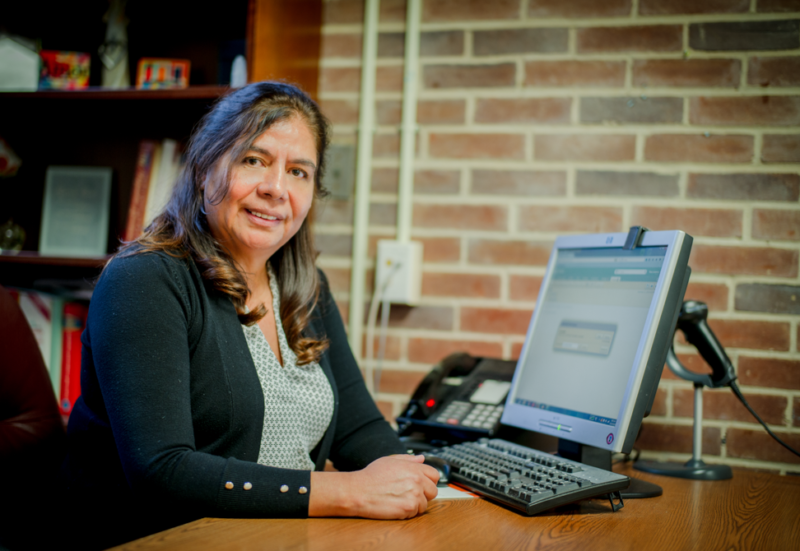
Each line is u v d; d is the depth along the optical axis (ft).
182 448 2.77
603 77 5.23
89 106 5.58
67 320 5.59
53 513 3.37
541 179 5.33
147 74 5.57
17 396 4.00
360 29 5.75
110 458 3.26
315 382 3.80
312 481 2.75
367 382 5.64
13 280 5.90
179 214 3.52
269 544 2.34
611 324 3.52
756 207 4.93
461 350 5.49
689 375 4.25
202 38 5.98
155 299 3.04
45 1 6.00
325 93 5.82
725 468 4.09
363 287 5.68
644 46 5.15
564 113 5.30
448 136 5.53
